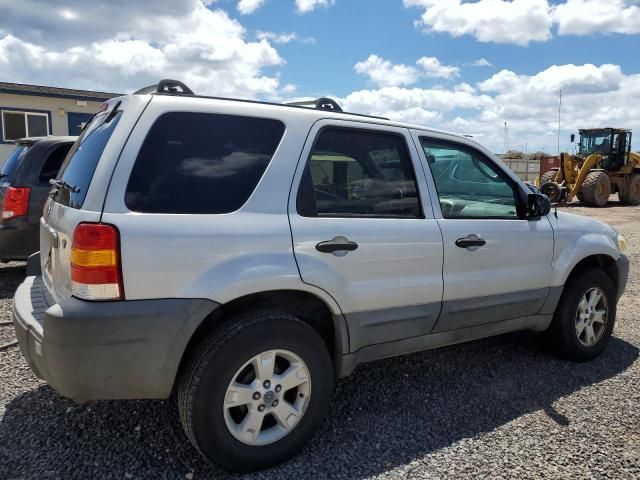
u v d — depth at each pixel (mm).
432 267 3260
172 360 2439
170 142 2561
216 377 2479
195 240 2467
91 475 2586
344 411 3311
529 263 3809
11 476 2557
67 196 2746
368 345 3096
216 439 2504
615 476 2680
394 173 3238
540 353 4375
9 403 3277
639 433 3105
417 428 3117
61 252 2609
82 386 2338
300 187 2830
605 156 21750
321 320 3037
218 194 2607
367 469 2703
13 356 4023
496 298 3633
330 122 3012
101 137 2682
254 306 2789
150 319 2367
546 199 3873
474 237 3463
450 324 3441
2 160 17125
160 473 2621
